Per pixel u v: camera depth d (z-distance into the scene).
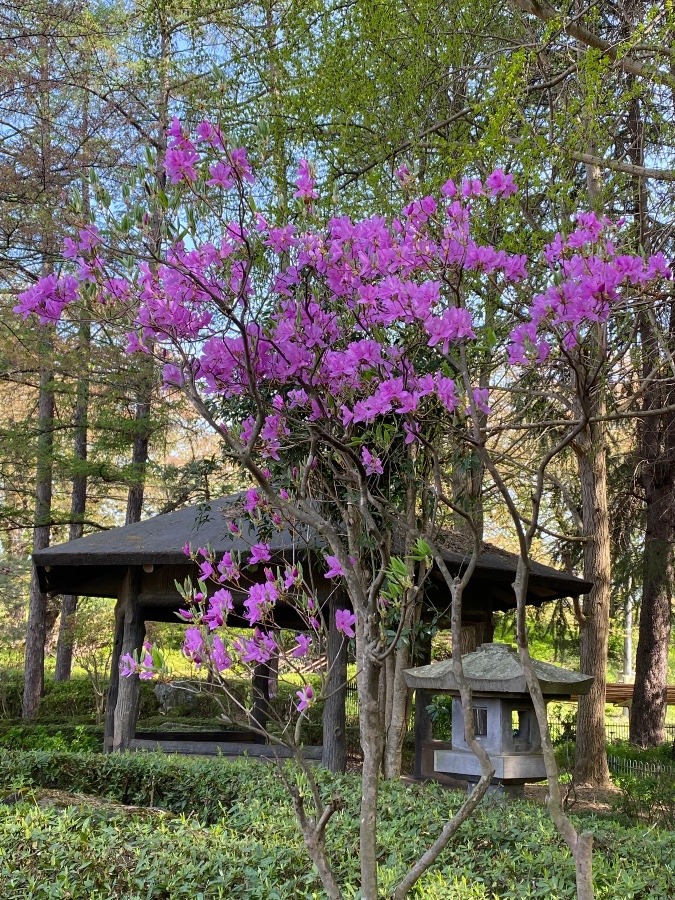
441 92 7.60
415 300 2.48
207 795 5.46
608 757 11.10
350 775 5.75
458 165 6.16
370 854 2.26
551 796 2.16
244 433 3.05
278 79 8.02
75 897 3.19
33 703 14.25
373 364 2.67
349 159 7.68
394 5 7.16
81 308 2.45
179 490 13.79
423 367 3.28
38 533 14.95
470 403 2.39
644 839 4.20
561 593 9.94
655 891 3.40
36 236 11.87
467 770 5.25
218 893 3.20
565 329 2.33
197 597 2.68
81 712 14.22
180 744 8.20
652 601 12.91
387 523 2.70
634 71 5.98
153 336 2.52
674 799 6.36
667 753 11.45
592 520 10.23
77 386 14.39
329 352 2.77
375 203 6.74
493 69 7.00
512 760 5.13
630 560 12.60
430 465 4.09
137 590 8.47
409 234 2.69
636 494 12.80
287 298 2.85
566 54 6.68
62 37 11.84
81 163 11.62
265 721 10.20
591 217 2.34
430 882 3.44
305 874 3.51
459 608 2.40
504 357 3.82
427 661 8.82
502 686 5.07
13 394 18.34
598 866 3.59
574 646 13.09
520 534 2.25
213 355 2.64
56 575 9.17
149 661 2.42
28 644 14.50
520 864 3.74
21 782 5.36
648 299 2.40
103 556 7.91
